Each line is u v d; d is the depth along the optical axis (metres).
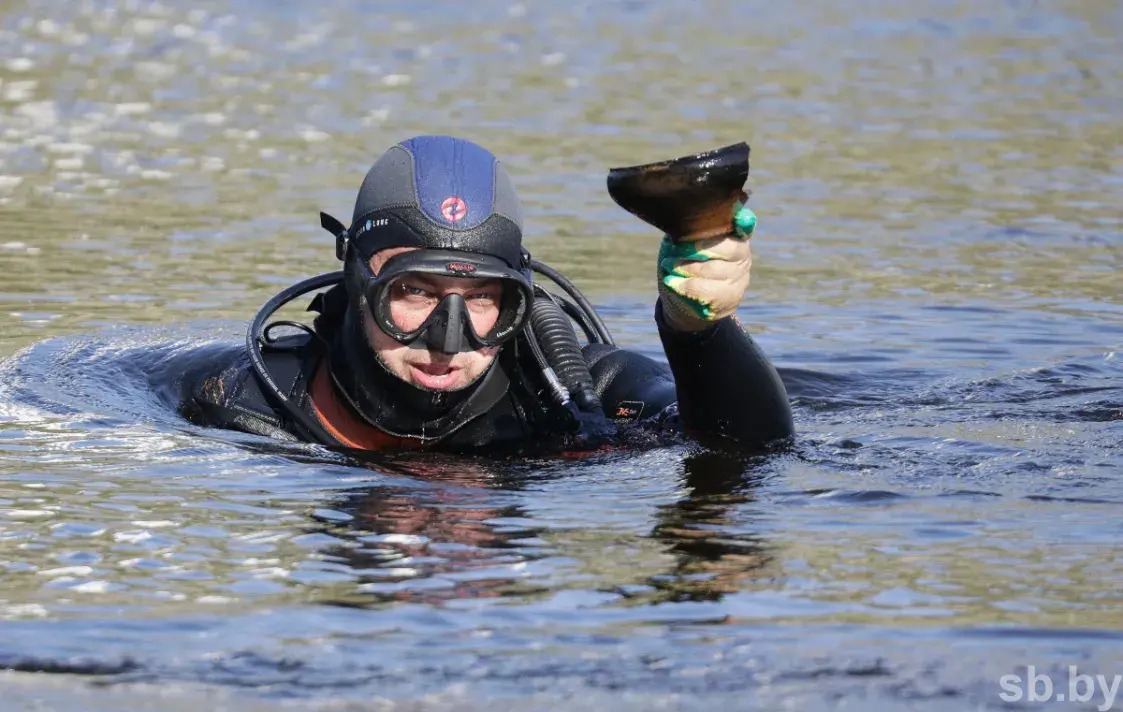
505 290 12.12
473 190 12.03
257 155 33.88
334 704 7.01
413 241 11.84
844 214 28.84
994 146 36.62
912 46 55.62
